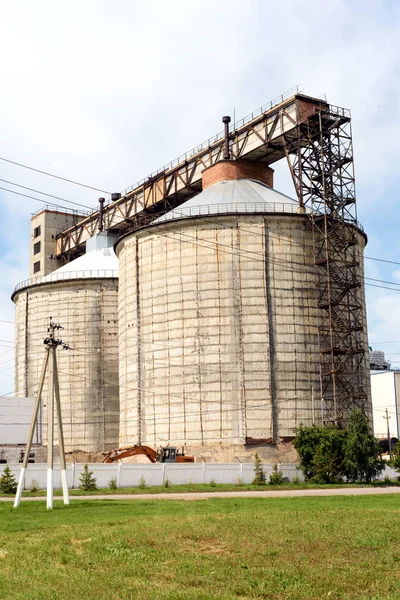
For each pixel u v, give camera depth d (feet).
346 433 199.52
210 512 106.52
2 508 116.78
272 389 217.36
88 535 83.20
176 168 276.41
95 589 59.21
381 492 159.22
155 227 236.84
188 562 69.00
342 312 227.61
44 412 289.12
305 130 232.94
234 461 212.02
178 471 184.34
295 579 62.69
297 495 148.15
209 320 223.10
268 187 255.91
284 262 226.17
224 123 256.32
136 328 237.04
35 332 301.02
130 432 234.58
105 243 318.65
